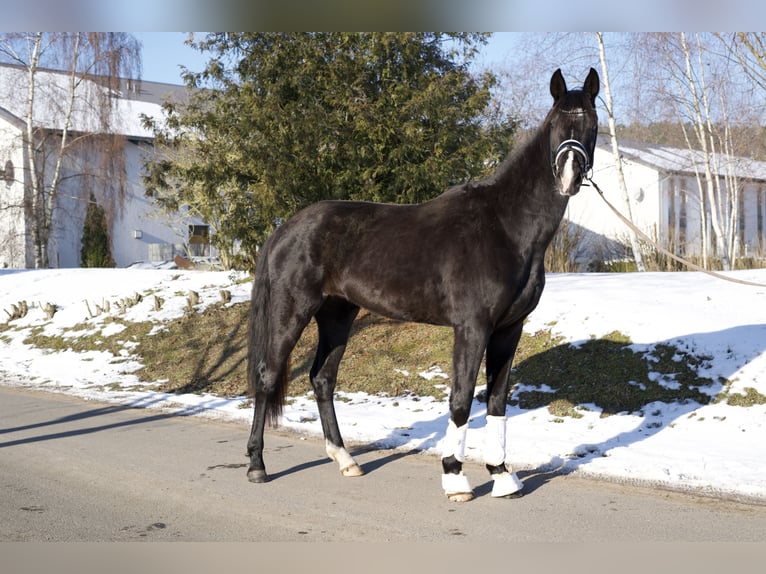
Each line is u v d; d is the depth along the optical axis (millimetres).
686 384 7652
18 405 9508
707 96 20859
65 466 6375
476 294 5348
